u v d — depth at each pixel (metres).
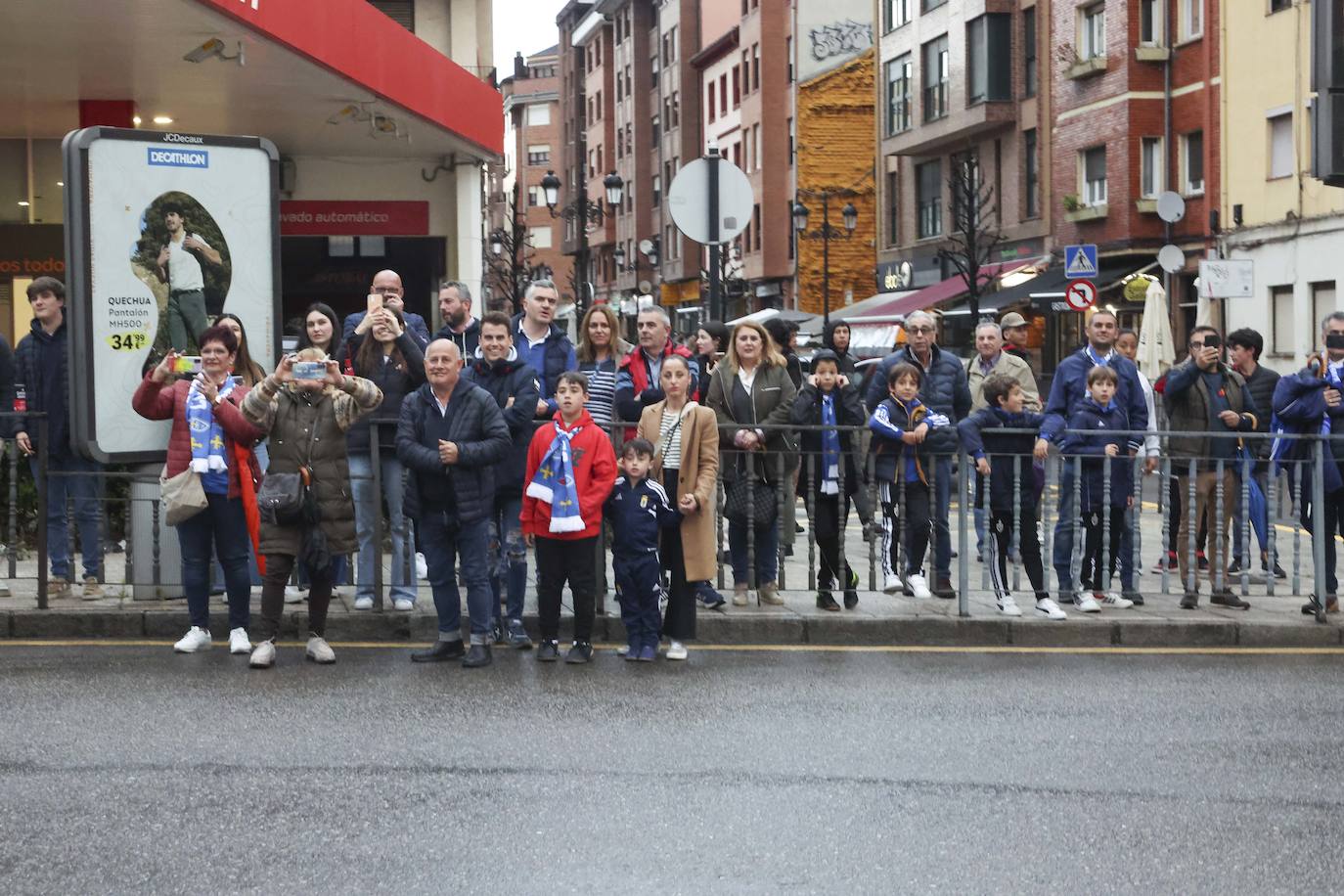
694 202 13.88
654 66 88.44
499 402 10.20
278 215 11.53
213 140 11.27
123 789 6.55
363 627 10.50
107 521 11.02
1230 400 12.23
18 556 11.37
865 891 5.36
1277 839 6.02
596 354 11.49
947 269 49.47
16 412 11.05
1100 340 11.90
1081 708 8.44
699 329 14.14
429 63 20.84
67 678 8.93
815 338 40.09
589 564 9.70
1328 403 11.57
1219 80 35.28
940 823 6.20
